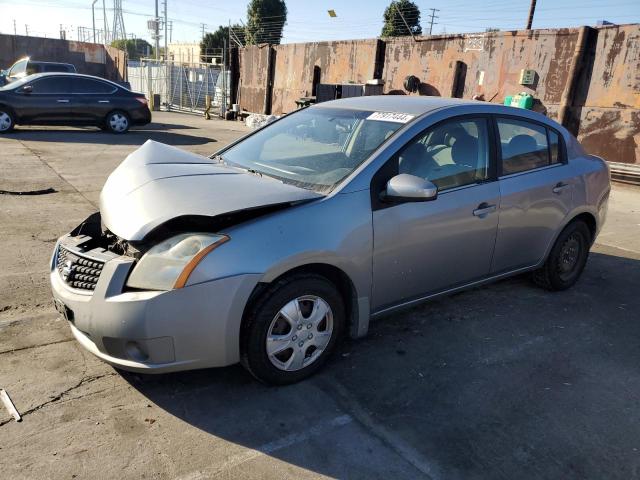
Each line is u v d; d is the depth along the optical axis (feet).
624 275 17.43
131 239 8.85
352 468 8.13
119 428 8.63
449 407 9.74
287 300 9.50
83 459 7.91
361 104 13.30
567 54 34.99
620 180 33.68
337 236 9.83
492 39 39.22
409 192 9.98
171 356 8.71
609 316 14.11
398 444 8.70
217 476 7.78
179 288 8.49
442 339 12.28
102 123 44.88
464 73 41.50
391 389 10.19
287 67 58.54
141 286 8.65
